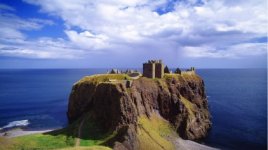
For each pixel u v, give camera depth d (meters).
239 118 160.50
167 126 123.88
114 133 98.56
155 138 104.38
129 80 119.75
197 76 165.50
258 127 140.50
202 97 160.62
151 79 135.38
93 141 96.19
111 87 110.06
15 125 143.25
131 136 92.38
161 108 130.38
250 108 191.12
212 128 140.12
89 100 126.06
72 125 112.44
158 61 145.12
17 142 91.44
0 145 83.75
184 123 125.12
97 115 112.38
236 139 121.38
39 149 85.69
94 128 106.25
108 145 90.69
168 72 156.38
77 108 132.00
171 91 135.25
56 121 152.50
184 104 132.38
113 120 104.06
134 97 114.56
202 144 115.56
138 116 112.44
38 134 106.81
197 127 128.75
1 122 150.12
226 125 145.38
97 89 116.19
